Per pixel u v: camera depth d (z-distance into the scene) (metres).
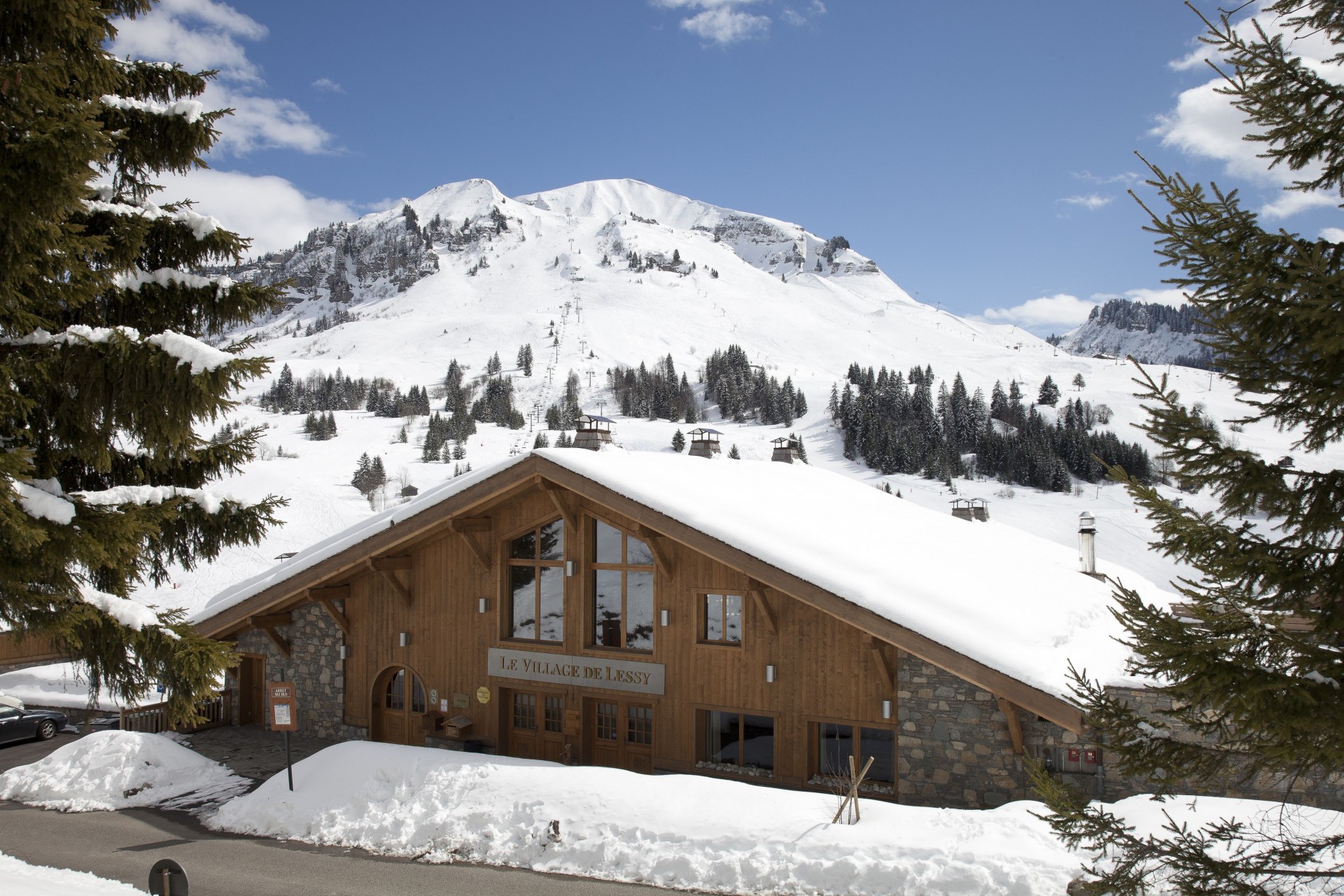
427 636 19.66
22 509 8.05
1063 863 10.59
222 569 52.69
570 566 18.08
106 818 15.49
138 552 9.15
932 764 14.52
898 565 16.59
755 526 16.25
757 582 15.66
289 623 21.42
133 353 8.39
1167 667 5.81
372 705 20.20
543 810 13.48
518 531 18.73
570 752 17.81
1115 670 14.51
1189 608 6.13
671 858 12.16
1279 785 12.36
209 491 10.46
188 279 10.12
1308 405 5.74
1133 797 12.37
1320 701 5.53
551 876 12.24
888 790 14.98
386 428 176.12
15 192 6.80
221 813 15.34
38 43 7.89
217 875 12.60
